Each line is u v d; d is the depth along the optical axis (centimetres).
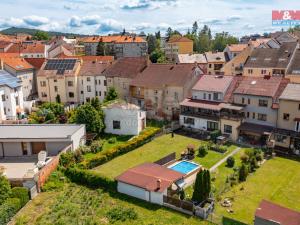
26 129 4675
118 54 15625
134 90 6606
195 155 4409
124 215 2858
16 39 18712
